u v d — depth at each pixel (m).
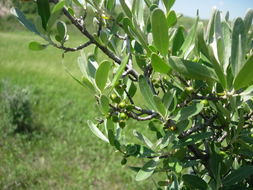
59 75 2.92
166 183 0.37
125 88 0.32
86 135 1.67
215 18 0.26
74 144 1.57
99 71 0.25
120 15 0.32
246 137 0.29
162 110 0.25
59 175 1.31
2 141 1.53
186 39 0.28
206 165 0.31
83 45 0.30
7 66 3.19
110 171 1.36
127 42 0.32
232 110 0.27
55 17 0.28
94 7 0.32
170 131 0.26
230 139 0.29
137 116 0.28
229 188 0.29
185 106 0.28
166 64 0.24
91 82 0.27
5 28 6.41
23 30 6.52
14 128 1.58
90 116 1.95
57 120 1.86
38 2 0.28
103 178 1.32
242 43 0.23
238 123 0.27
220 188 0.29
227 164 0.29
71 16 0.30
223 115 0.28
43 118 1.87
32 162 1.39
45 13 0.28
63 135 1.66
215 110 0.29
